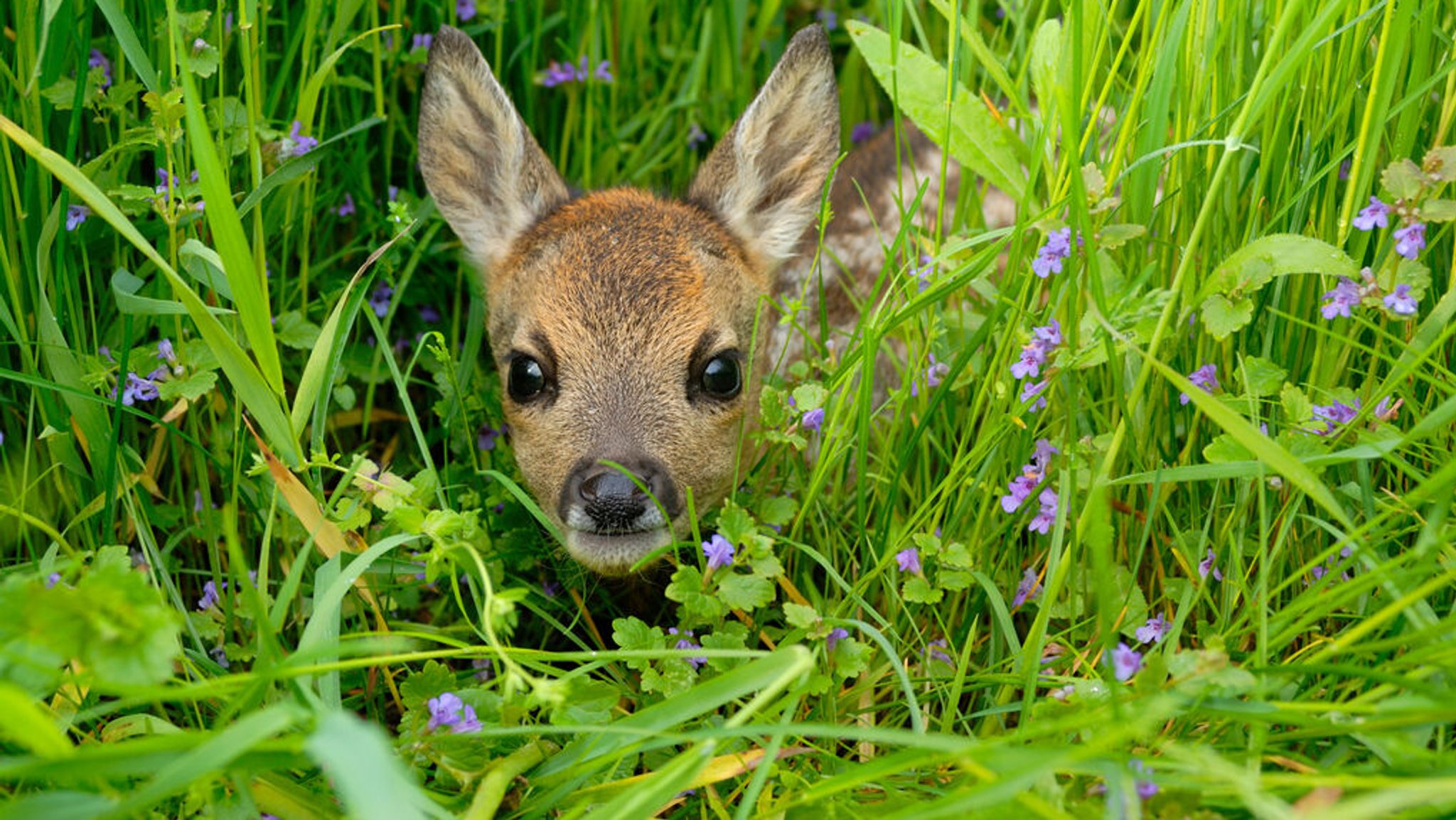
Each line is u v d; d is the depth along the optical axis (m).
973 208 0.67
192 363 0.56
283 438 0.53
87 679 0.40
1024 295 0.55
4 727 0.38
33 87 0.55
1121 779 0.42
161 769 0.40
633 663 0.50
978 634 0.57
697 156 0.79
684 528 0.61
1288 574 0.53
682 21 0.78
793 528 0.57
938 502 0.57
